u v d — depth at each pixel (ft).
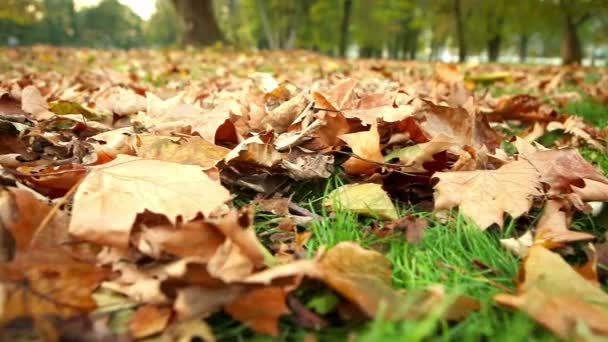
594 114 4.39
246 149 2.22
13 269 1.50
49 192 2.01
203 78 7.10
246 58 13.80
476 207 2.04
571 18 29.37
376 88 4.83
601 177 2.21
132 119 3.07
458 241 1.92
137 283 1.57
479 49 46.60
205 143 2.27
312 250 1.86
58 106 3.12
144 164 1.91
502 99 4.12
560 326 1.44
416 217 2.14
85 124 2.84
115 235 1.64
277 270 1.48
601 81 8.43
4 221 1.65
